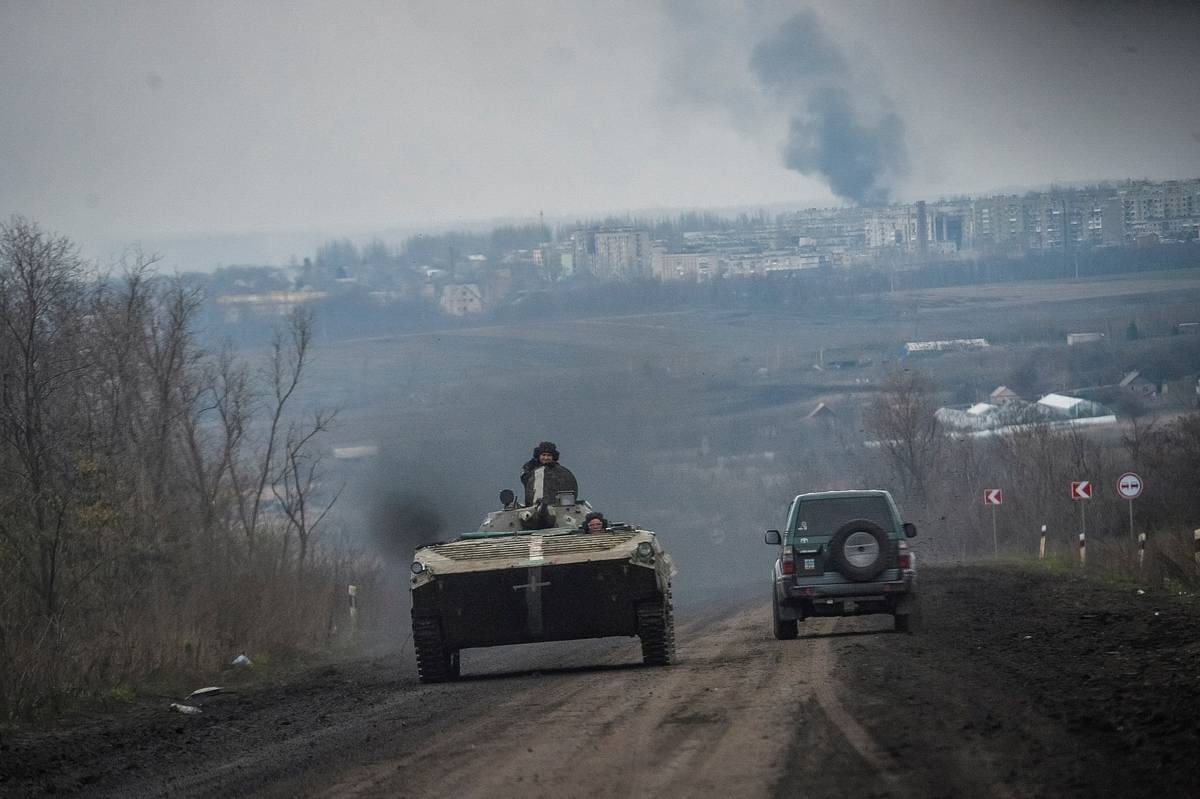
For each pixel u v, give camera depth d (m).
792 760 31.08
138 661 76.88
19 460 100.94
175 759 43.19
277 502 148.50
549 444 72.00
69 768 43.91
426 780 32.19
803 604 70.38
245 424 140.88
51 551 91.88
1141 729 33.69
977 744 32.28
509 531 69.50
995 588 107.62
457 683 61.75
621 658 72.19
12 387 104.81
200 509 129.38
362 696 58.66
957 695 41.28
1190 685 41.12
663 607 62.50
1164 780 27.56
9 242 112.06
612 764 32.28
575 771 31.72
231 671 83.56
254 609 100.06
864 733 34.44
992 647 57.78
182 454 132.38
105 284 126.50
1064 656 52.75
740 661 58.91
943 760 30.30
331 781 33.50
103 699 66.88
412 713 48.31
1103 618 70.44
